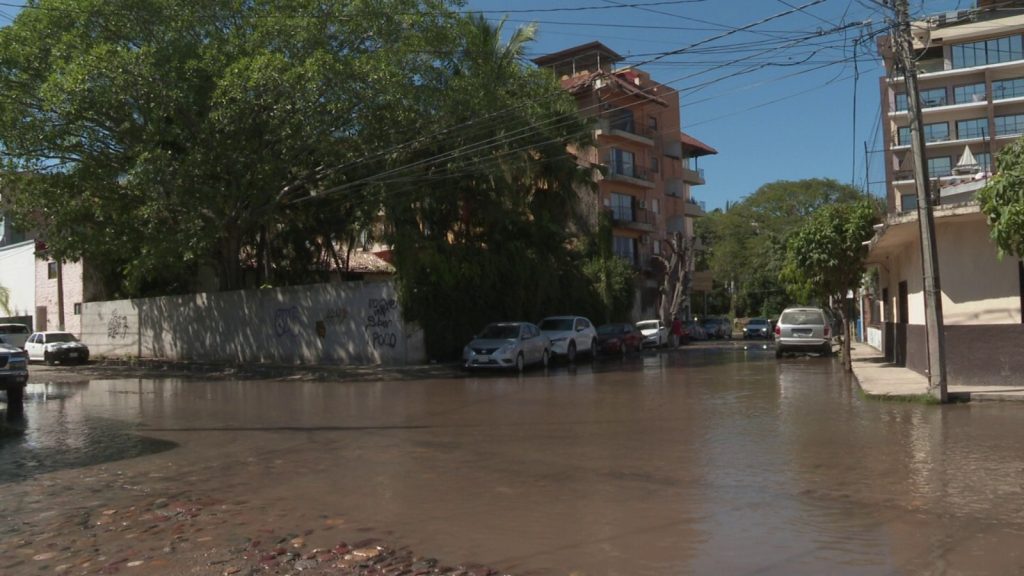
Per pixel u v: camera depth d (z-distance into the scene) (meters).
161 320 34.72
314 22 21.97
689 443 10.43
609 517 6.77
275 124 22.53
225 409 15.67
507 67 28.61
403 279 26.88
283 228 31.56
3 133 22.50
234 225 27.78
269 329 30.44
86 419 14.47
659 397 16.16
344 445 10.94
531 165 30.89
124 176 24.70
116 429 13.05
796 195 72.38
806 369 22.92
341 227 30.77
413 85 23.59
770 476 8.27
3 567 5.79
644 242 52.97
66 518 7.20
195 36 22.81
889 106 62.25
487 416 13.75
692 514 6.81
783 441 10.41
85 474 9.28
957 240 15.79
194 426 13.23
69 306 40.56
